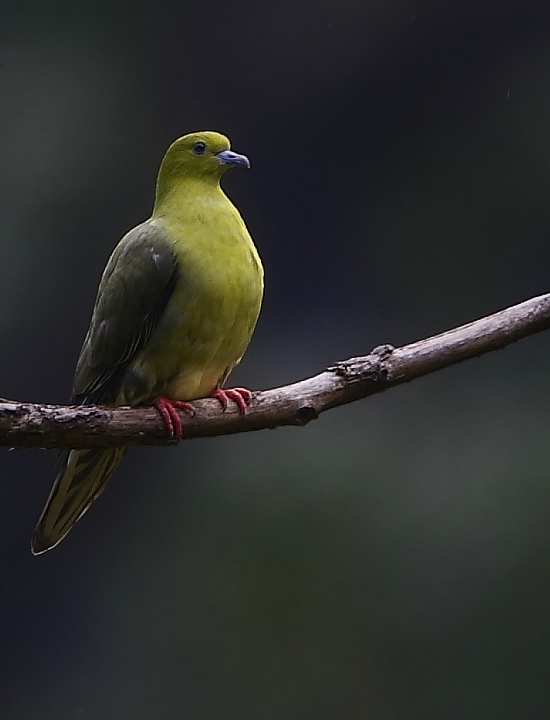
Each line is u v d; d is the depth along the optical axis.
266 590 14.16
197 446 15.29
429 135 16.52
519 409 15.21
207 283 7.45
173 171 8.04
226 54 16.42
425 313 16.33
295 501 14.69
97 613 15.45
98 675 15.12
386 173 16.61
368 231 16.58
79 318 15.74
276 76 16.52
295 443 15.10
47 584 15.69
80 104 16.00
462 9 16.17
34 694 15.49
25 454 16.09
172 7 16.19
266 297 16.39
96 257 15.84
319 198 16.67
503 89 16.33
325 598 13.83
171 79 16.28
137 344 7.64
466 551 13.91
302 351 16.20
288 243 16.67
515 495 14.28
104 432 6.61
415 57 16.42
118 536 15.49
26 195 15.78
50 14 16.03
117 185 16.02
